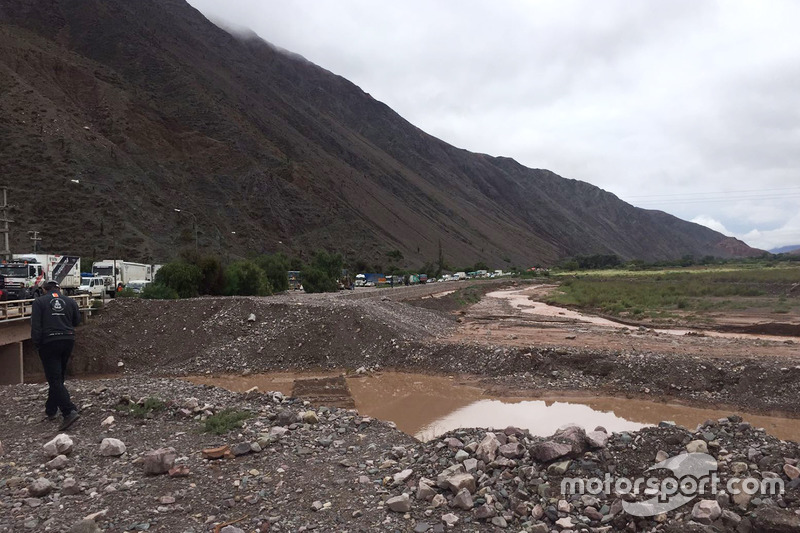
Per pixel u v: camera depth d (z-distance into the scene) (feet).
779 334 95.04
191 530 17.13
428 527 17.66
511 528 17.84
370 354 71.36
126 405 31.35
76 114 370.12
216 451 23.95
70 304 29.09
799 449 21.22
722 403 49.93
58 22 624.59
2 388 36.40
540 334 86.79
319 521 17.95
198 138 445.37
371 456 24.77
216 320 79.66
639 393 53.93
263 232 372.38
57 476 21.50
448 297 175.63
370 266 393.91
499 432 25.13
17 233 216.95
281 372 68.08
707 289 178.50
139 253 238.48
